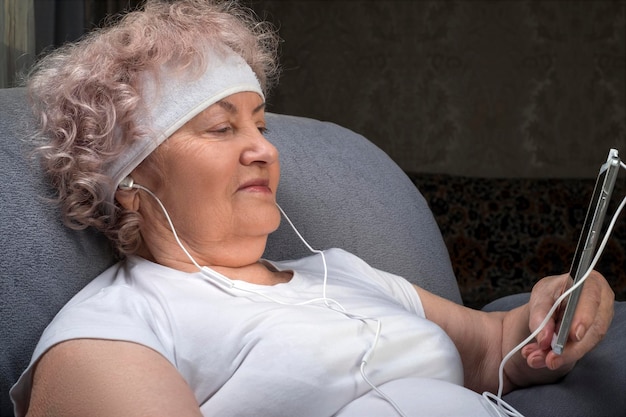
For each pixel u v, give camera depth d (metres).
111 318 0.92
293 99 4.18
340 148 1.61
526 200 3.36
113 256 1.17
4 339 0.99
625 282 3.15
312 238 1.44
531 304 1.24
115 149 1.07
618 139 4.18
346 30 4.17
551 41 4.16
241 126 1.11
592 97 4.17
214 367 0.96
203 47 1.10
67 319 0.92
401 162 4.19
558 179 3.48
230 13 1.31
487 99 4.17
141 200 1.11
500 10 4.16
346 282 1.25
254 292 1.06
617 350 1.16
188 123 1.07
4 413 0.99
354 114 4.19
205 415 0.93
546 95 4.17
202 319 0.99
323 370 0.96
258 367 0.94
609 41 4.17
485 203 3.34
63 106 1.11
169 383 0.85
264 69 1.29
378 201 1.56
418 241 1.56
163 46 1.08
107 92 1.08
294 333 0.97
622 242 3.20
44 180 1.09
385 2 4.17
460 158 4.18
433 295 1.36
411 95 4.17
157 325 0.98
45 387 0.86
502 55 4.17
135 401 0.81
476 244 3.27
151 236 1.12
